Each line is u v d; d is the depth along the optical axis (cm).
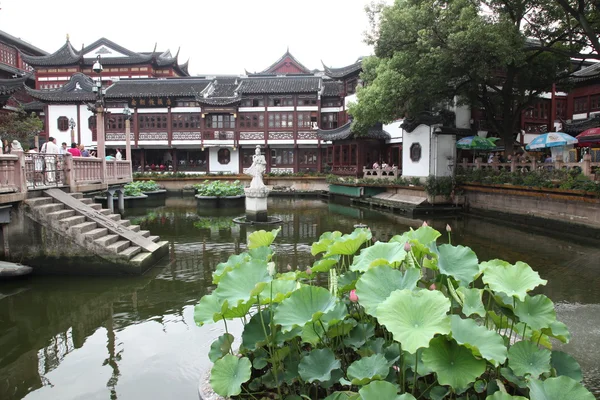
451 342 308
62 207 986
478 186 1867
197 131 3531
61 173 1116
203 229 1516
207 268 967
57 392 475
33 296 785
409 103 1670
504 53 1319
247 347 379
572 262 1012
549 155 2377
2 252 910
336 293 420
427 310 301
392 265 402
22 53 3925
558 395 284
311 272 448
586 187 1323
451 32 1418
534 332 369
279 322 352
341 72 3341
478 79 1581
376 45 1664
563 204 1441
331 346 407
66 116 3584
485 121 2281
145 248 989
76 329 643
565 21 1562
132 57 3994
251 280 393
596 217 1310
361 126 2292
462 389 311
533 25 1616
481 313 360
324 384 348
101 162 1412
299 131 3488
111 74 4062
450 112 2152
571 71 1839
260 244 541
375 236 1371
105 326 653
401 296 314
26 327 653
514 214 1675
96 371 519
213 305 407
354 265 435
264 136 3503
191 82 3694
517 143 2359
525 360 333
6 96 1365
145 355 557
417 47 1518
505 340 377
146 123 3544
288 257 1078
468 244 1246
